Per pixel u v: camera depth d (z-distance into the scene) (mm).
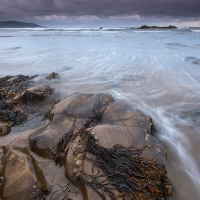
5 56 16891
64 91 8719
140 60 14500
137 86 9414
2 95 7727
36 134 5094
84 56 16312
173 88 9133
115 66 12898
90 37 34844
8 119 5965
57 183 3670
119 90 8961
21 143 4793
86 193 3342
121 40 29000
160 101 7875
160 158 4234
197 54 16375
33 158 4320
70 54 17359
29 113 6578
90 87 9320
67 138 4652
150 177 3598
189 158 4895
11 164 3912
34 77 10414
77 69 12375
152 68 12320
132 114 5430
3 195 3422
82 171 3654
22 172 3656
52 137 4750
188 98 8117
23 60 15258
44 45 23750
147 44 23625
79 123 5363
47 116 6254
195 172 4508
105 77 10734
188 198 3766
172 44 23234
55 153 4375
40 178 3684
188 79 10289
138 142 4441
